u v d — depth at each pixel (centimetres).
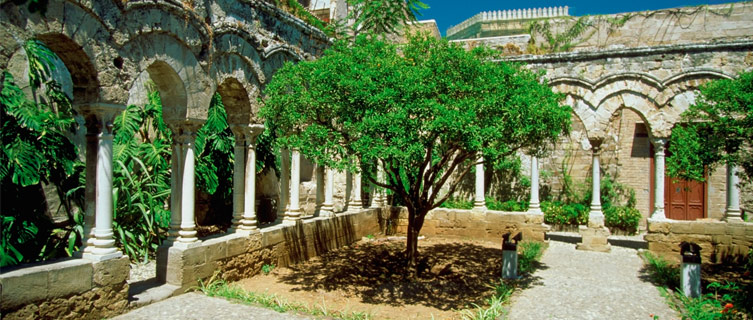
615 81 1424
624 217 1614
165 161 1146
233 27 923
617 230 1645
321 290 903
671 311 812
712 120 985
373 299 856
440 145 921
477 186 1562
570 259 1257
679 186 1675
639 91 1402
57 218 1134
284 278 984
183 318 689
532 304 840
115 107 697
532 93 860
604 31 1777
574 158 1747
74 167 1005
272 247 1048
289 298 836
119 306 695
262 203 1602
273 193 1672
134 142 1128
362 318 735
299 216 1156
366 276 1029
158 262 833
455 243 1454
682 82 1368
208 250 866
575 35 1805
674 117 1369
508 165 1720
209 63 871
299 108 835
